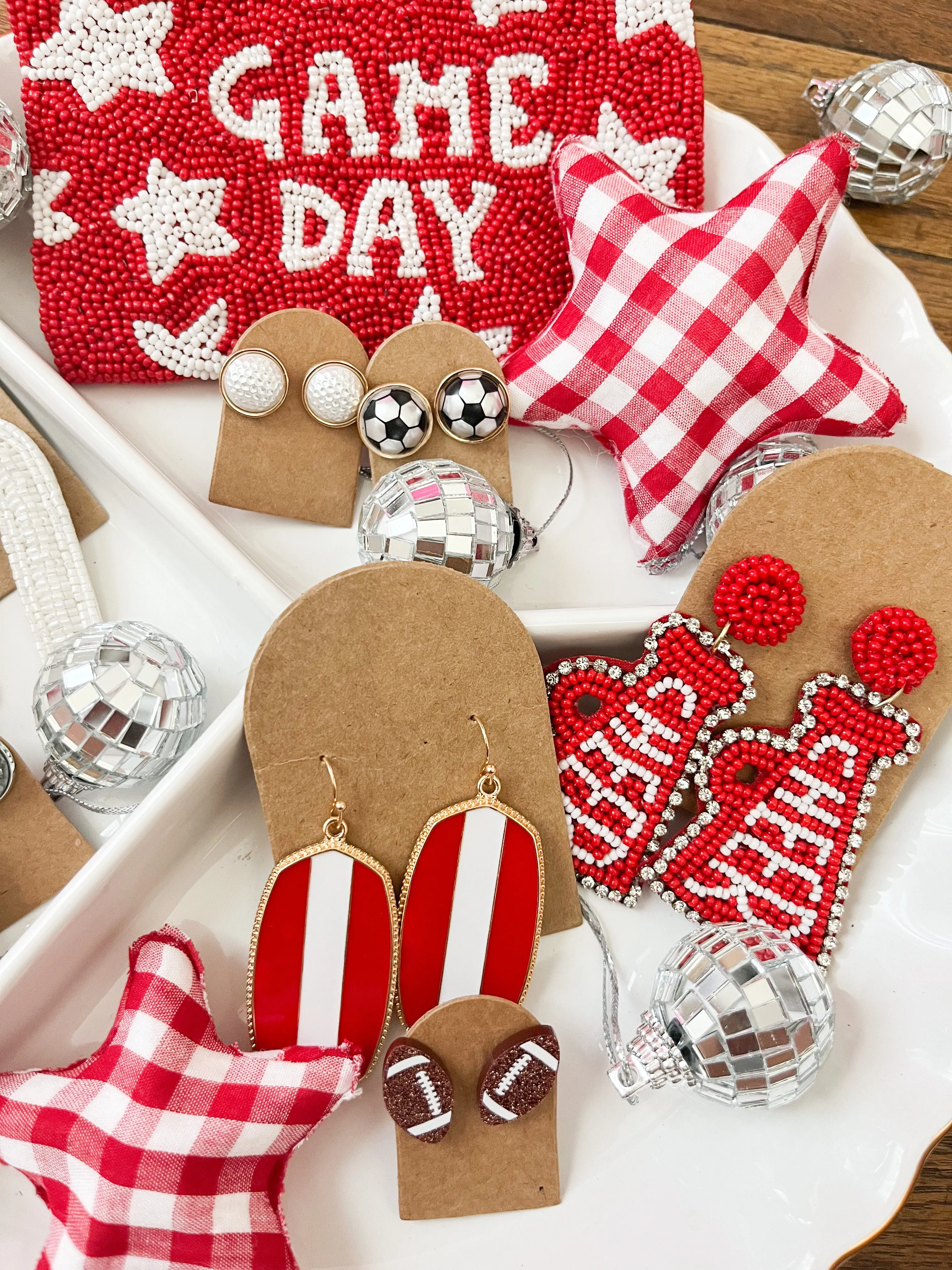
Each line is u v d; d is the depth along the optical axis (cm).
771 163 22
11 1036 18
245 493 21
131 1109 17
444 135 21
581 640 21
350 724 19
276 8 20
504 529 20
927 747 21
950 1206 26
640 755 20
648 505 22
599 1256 19
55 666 18
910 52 26
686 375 20
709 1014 17
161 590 21
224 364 20
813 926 20
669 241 20
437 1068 18
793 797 20
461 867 19
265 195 21
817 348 21
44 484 20
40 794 20
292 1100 17
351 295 21
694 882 20
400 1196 18
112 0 20
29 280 22
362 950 19
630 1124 20
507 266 22
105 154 20
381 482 20
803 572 20
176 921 19
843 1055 20
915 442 22
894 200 24
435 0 21
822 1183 19
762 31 26
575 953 20
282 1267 17
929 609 20
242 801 20
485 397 20
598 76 21
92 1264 17
